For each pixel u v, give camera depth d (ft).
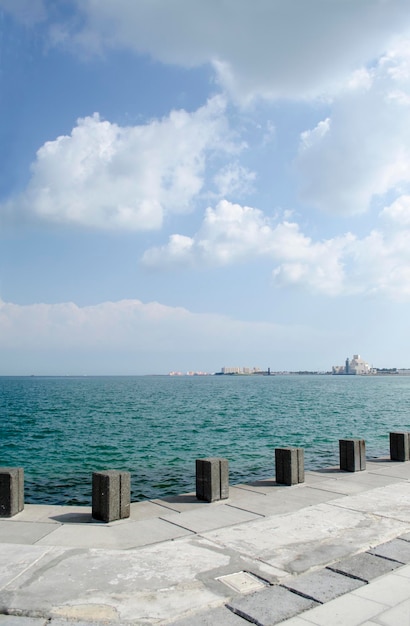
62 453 81.30
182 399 269.03
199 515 30.71
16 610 18.01
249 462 67.05
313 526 28.14
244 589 19.76
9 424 134.31
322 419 144.05
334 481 40.73
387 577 20.89
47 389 470.80
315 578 20.88
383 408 194.18
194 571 21.57
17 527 28.35
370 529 27.45
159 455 76.64
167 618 17.51
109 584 20.22
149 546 24.91
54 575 21.13
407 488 37.99
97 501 29.94
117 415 162.91
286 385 554.05
